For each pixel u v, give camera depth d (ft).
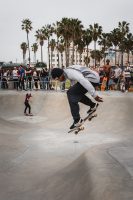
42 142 41.04
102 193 15.52
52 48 367.04
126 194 14.69
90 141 41.14
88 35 270.46
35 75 74.69
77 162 24.12
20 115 60.59
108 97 55.21
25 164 30.86
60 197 19.26
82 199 16.63
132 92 66.59
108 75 69.77
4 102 64.54
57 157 33.81
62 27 227.81
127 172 18.01
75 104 19.03
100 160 21.26
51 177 24.17
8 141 40.22
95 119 50.11
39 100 64.64
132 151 24.32
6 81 80.38
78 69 17.83
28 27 266.98
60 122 54.19
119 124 47.21
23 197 21.86
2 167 29.63
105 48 317.63
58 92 69.21
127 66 69.10
